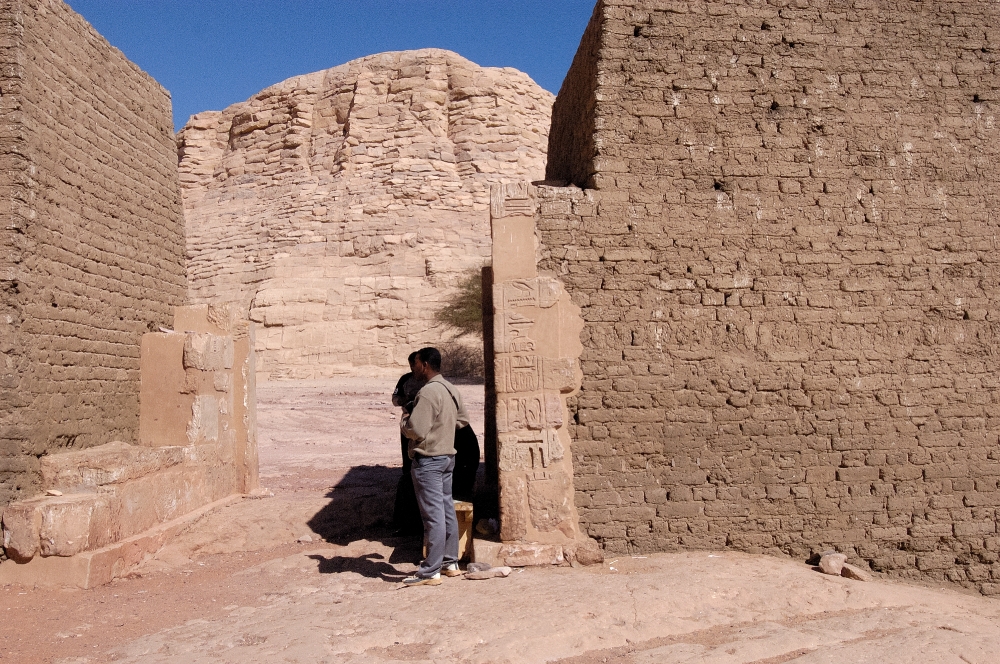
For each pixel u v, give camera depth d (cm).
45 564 623
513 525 658
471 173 3603
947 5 767
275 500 912
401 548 734
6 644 499
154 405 834
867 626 517
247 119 4141
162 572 683
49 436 689
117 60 845
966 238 740
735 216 714
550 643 465
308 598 584
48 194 696
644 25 723
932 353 723
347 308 3086
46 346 687
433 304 3066
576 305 688
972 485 716
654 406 689
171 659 446
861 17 753
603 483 678
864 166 736
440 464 613
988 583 708
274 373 2834
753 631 493
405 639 477
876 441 711
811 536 696
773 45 738
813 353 710
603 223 698
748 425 698
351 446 1448
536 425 668
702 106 722
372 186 3534
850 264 723
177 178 984
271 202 3731
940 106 755
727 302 705
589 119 730
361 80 3869
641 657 451
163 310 929
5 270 644
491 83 3788
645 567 644
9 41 663
